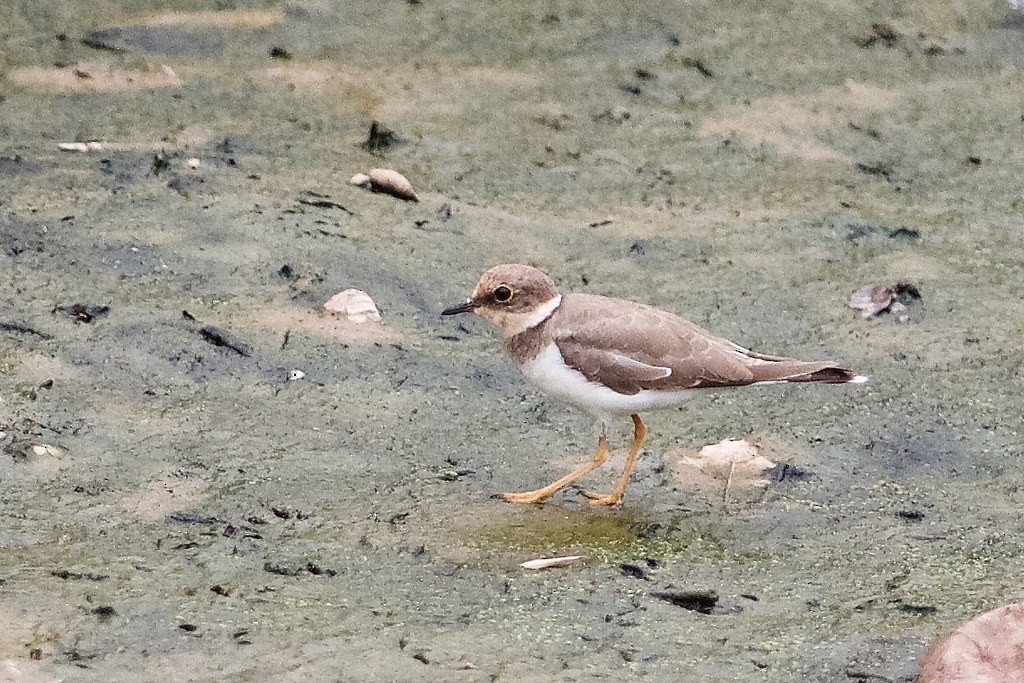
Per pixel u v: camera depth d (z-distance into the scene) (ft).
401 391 39.58
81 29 64.54
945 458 38.27
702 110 61.87
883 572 32.53
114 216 47.42
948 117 62.85
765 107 62.54
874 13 72.13
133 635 28.14
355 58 64.08
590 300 35.91
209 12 67.82
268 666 27.48
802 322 45.62
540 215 51.70
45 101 56.49
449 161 55.31
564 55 66.23
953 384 42.29
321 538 32.22
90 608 28.86
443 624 29.40
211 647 27.94
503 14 69.97
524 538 33.04
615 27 69.41
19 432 35.32
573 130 59.06
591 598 30.73
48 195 48.39
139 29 65.00
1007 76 67.26
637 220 51.98
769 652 29.09
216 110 57.47
